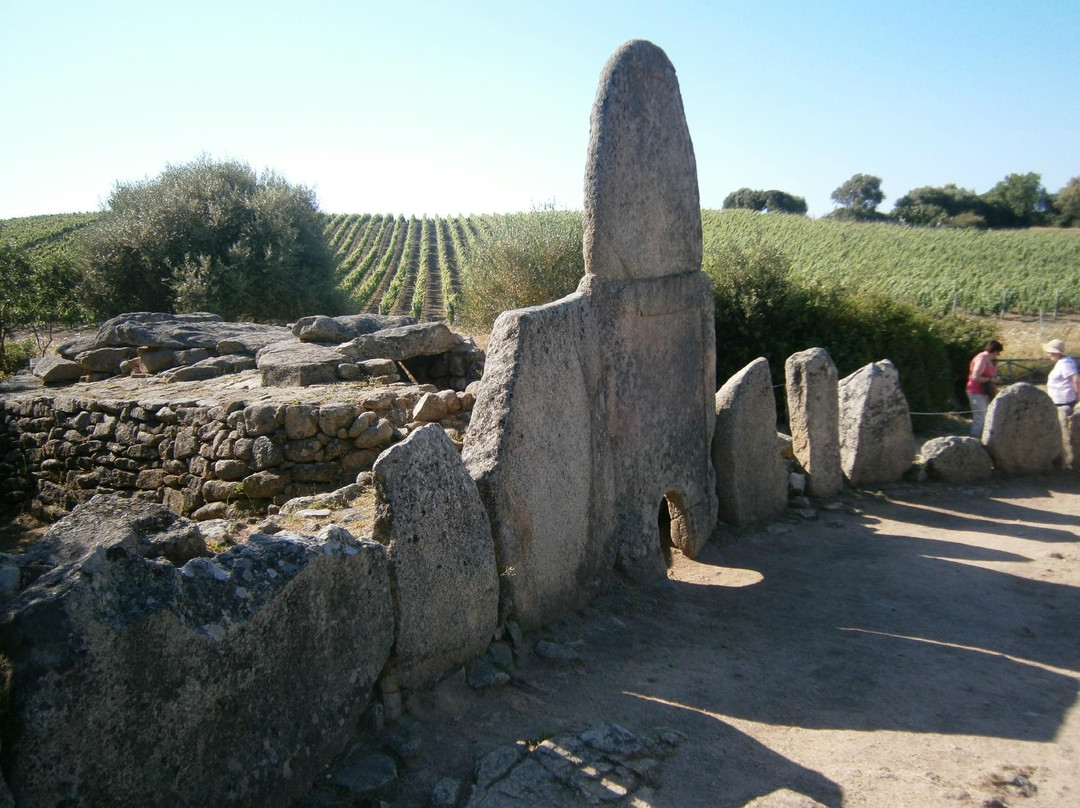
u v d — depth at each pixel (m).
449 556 3.87
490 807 3.02
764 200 79.50
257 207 21.42
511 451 4.38
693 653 4.70
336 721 3.23
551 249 20.09
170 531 3.34
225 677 2.73
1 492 9.21
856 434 8.42
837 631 5.09
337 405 6.95
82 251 21.17
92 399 8.38
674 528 6.62
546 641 4.50
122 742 2.41
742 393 7.23
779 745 3.66
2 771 2.17
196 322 11.21
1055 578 6.00
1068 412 9.11
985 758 3.56
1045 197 71.06
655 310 5.98
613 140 5.57
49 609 2.28
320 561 3.13
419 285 39.47
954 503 8.03
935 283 33.47
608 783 3.22
